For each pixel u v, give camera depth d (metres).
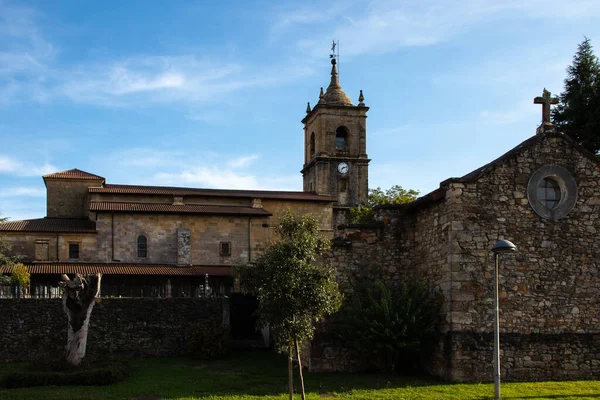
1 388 25.00
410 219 30.12
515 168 26.97
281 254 21.53
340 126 73.25
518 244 26.50
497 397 21.81
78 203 58.53
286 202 59.81
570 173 27.39
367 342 26.36
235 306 37.12
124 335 33.50
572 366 26.09
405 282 29.59
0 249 45.12
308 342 28.95
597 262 27.05
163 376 27.34
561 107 52.06
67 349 28.08
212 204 58.03
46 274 46.62
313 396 22.77
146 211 52.81
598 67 51.25
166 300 34.38
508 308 26.00
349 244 29.56
